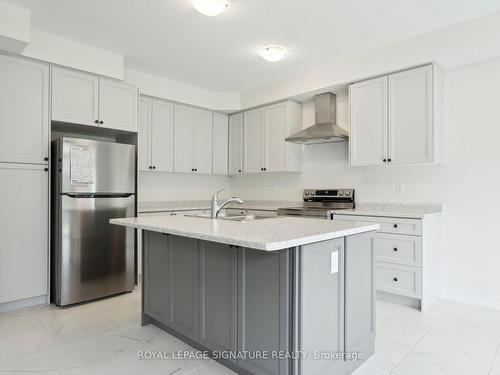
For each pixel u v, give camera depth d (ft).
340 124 13.48
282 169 14.48
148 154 13.76
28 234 9.67
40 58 9.78
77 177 10.06
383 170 12.31
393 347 7.38
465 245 10.42
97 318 9.04
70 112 10.44
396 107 10.75
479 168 10.19
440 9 8.59
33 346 7.39
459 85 10.52
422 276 9.57
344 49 11.10
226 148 16.89
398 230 10.03
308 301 5.45
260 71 13.17
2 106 9.23
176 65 12.56
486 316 9.18
